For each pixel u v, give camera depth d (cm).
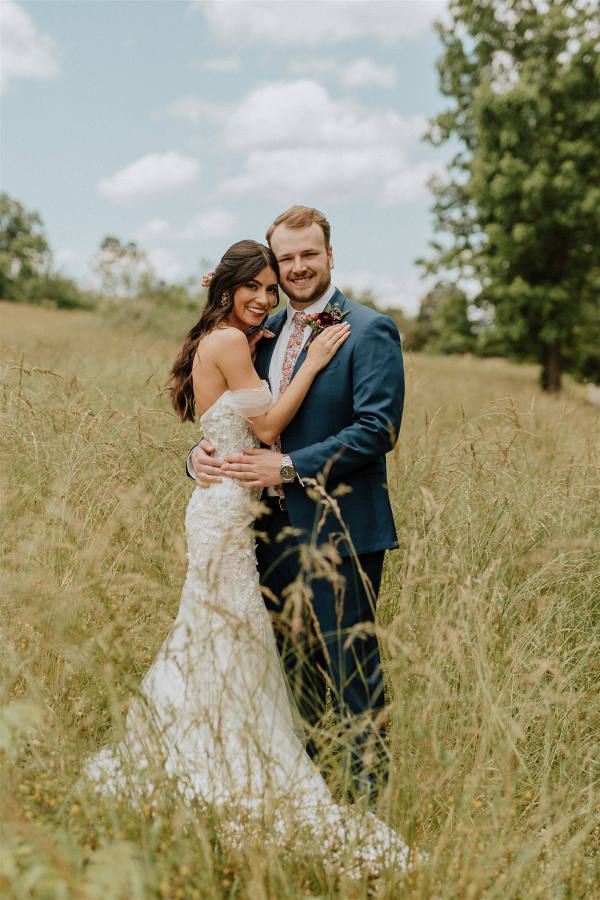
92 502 297
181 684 236
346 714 237
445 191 2105
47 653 229
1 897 135
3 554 275
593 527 356
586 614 290
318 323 254
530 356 2112
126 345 1093
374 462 258
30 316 2439
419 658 212
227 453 256
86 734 224
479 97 1753
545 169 1683
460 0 1941
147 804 182
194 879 161
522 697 233
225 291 260
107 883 135
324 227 259
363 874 174
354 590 249
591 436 442
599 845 208
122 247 2505
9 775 182
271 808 182
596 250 1816
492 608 230
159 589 263
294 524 252
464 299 2094
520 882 177
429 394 823
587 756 223
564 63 1812
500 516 326
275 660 257
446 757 193
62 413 369
